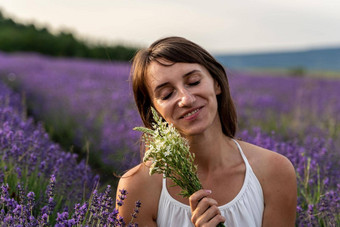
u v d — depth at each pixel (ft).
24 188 8.82
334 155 13.08
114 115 22.35
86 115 23.00
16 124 13.78
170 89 6.43
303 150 13.04
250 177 6.91
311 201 9.26
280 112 28.07
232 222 6.75
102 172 14.87
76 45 96.12
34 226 7.09
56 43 96.17
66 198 9.69
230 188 6.91
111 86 29.66
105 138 17.76
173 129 6.07
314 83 49.93
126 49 63.16
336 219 8.57
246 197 6.82
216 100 6.72
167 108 6.43
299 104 30.35
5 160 9.99
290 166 7.14
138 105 7.34
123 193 6.80
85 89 31.12
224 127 7.34
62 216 6.77
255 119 23.44
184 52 6.37
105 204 7.31
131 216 7.05
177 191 6.89
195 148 6.85
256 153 7.20
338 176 11.49
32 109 26.99
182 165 6.01
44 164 10.12
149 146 6.14
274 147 12.55
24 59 60.70
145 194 7.02
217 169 6.98
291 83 49.19
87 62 68.03
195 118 6.31
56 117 23.03
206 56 6.69
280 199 7.02
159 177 7.02
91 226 7.32
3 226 6.99
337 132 20.58
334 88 45.52
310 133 19.27
